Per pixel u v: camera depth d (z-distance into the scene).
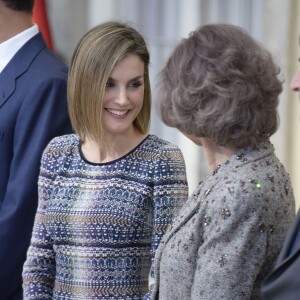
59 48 10.77
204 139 4.95
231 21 10.68
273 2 10.38
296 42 10.33
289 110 10.29
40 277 5.84
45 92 6.66
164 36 10.88
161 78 5.02
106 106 5.64
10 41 6.83
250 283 4.65
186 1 10.77
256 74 4.76
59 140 5.93
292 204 4.83
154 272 5.11
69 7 10.74
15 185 6.56
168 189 5.59
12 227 6.52
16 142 6.63
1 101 6.70
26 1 6.88
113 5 10.85
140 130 5.89
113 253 5.56
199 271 4.72
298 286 4.22
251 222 4.60
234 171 4.75
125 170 5.65
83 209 5.61
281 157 10.35
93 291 5.58
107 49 5.58
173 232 4.94
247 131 4.75
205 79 4.75
